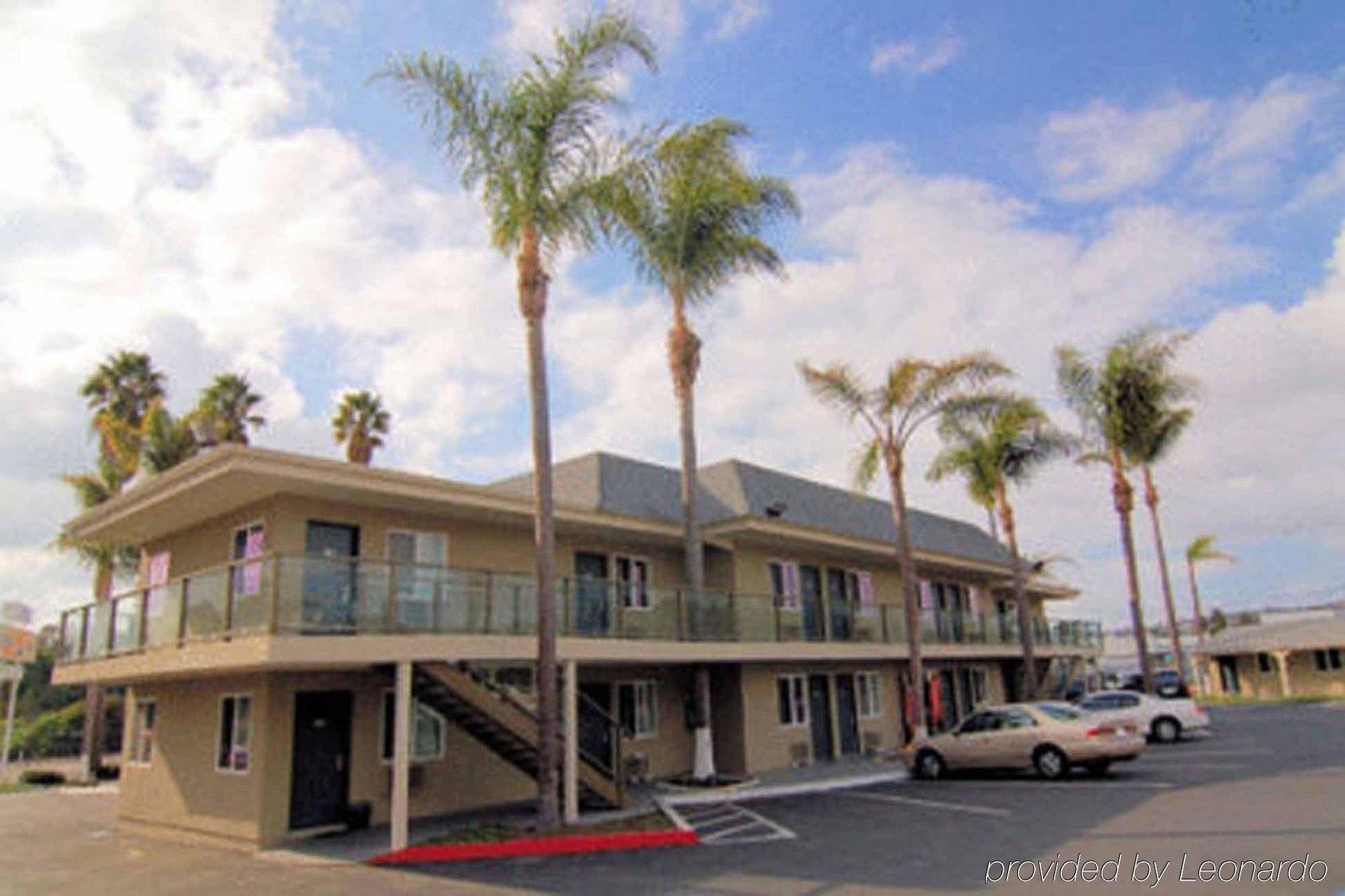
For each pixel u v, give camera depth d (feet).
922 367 79.36
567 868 40.27
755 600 73.56
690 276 68.74
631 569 74.38
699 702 66.80
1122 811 46.57
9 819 69.21
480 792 60.54
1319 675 162.09
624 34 50.80
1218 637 187.01
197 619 49.67
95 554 102.32
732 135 67.82
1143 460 104.58
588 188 50.75
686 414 69.82
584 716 61.00
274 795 50.19
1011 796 55.01
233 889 39.04
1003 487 101.30
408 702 46.96
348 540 56.85
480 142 49.44
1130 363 101.09
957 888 32.35
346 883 39.11
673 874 37.58
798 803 57.00
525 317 51.06
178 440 104.42
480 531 64.18
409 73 49.42
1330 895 28.19
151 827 59.77
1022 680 121.70
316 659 44.06
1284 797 47.96
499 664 58.85
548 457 49.57
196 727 57.31
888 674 97.91
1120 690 94.84
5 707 168.25
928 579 110.11
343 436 121.08
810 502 97.14
